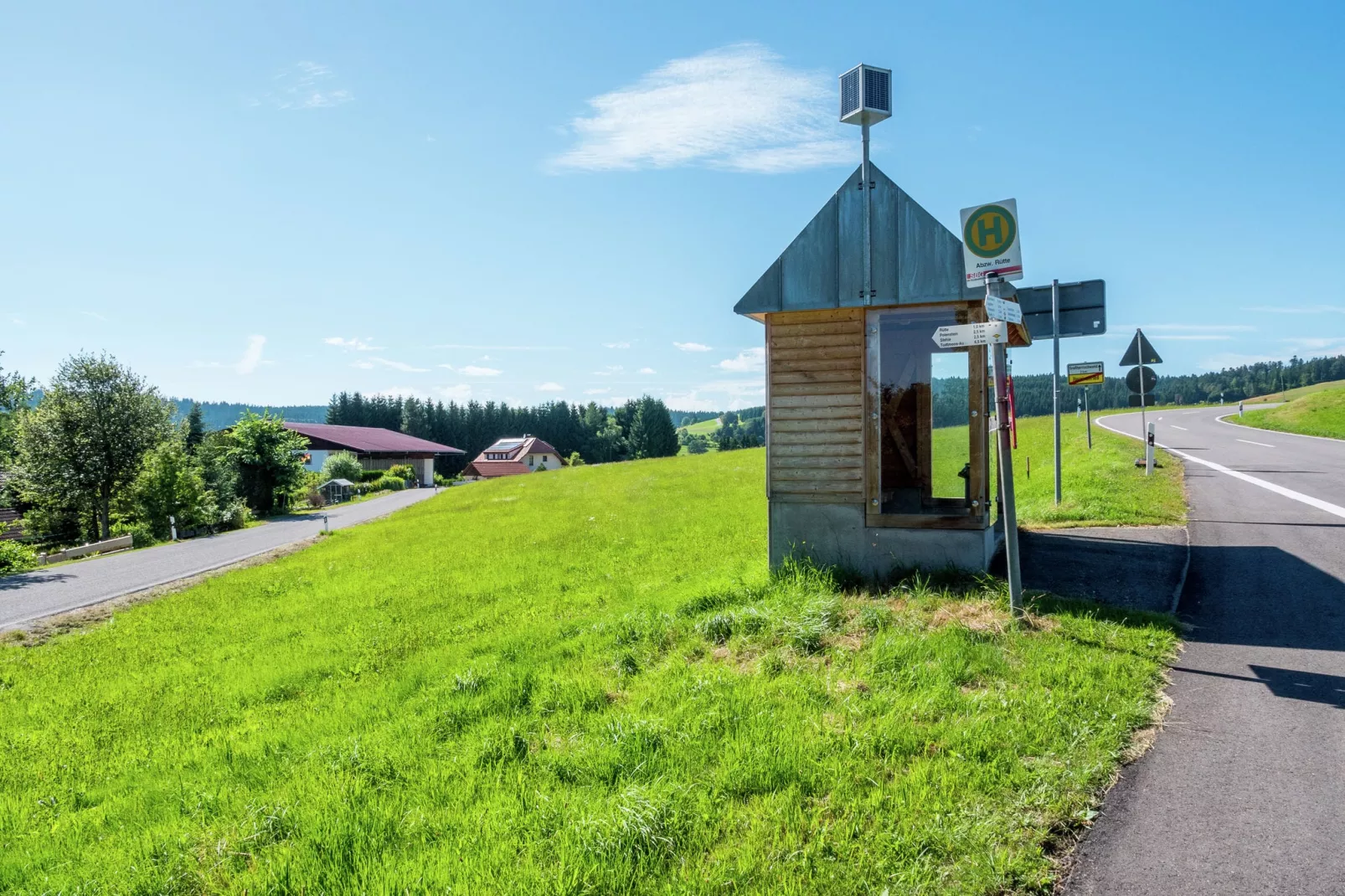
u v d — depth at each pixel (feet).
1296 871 11.39
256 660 34.19
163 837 16.35
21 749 25.57
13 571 77.82
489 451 370.73
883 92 28.94
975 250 23.65
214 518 122.01
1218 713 16.81
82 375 132.67
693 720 18.15
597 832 13.44
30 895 15.06
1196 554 30.83
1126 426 135.95
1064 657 19.88
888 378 30.37
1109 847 12.28
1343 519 36.68
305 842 14.64
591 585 41.45
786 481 30.78
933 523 28.96
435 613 39.47
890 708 17.65
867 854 12.35
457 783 16.89
